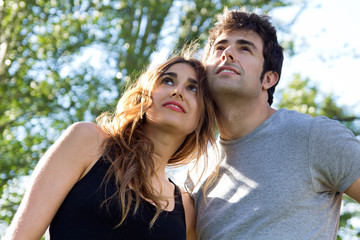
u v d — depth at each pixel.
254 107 2.74
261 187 2.55
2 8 9.41
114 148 2.52
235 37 2.76
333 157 2.48
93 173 2.39
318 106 9.28
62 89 9.23
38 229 2.21
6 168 9.02
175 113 2.58
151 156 2.61
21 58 9.42
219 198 2.68
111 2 9.85
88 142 2.46
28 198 2.26
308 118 2.66
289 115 2.74
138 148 2.54
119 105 2.75
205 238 2.65
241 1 9.58
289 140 2.60
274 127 2.69
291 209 2.48
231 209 2.59
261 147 2.66
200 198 2.79
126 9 10.17
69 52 9.56
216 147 2.80
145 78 2.69
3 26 9.39
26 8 9.41
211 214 2.67
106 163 2.43
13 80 9.49
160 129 2.64
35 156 9.10
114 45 9.74
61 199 2.32
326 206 2.54
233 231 2.53
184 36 9.74
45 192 2.27
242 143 2.73
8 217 8.82
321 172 2.52
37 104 9.31
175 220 2.54
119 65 9.66
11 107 9.44
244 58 2.70
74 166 2.37
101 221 2.31
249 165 2.65
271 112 2.83
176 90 2.57
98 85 9.25
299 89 9.67
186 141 2.80
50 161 2.35
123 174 2.42
